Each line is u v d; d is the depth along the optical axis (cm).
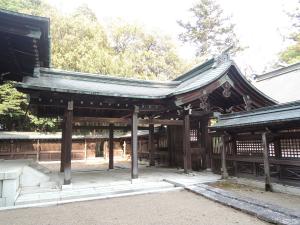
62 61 2156
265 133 852
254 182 919
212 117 1260
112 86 1195
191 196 802
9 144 2181
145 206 687
